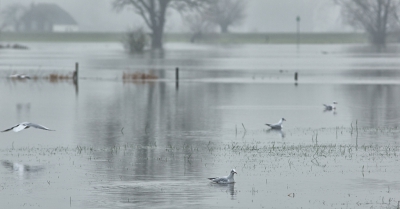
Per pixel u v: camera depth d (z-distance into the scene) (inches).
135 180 1919.3
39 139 2655.0
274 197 1734.7
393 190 1798.7
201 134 2768.2
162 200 1705.2
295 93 4527.6
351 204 1670.8
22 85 5196.9
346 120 3191.4
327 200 1707.7
